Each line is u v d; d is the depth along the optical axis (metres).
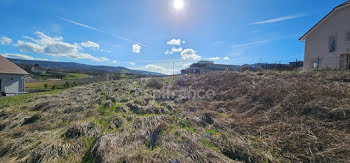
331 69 5.90
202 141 2.39
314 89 3.32
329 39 8.46
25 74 12.66
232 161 1.90
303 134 2.19
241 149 2.10
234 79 5.99
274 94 3.70
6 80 11.38
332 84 3.51
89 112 3.95
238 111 3.57
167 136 2.57
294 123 2.51
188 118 3.33
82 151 2.29
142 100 4.88
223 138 2.42
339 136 2.03
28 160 2.08
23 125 3.42
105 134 2.62
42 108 4.57
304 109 2.84
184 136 2.54
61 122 3.41
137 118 3.40
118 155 2.05
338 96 2.95
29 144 2.41
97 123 3.19
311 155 1.83
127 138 2.52
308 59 9.56
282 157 1.92
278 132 2.39
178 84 7.42
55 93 7.44
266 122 2.77
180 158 1.98
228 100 4.33
